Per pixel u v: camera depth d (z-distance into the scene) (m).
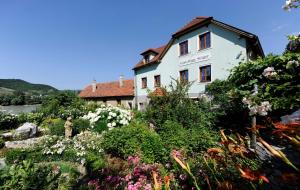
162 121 7.90
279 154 1.28
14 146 9.89
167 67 18.27
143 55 21.47
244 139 1.95
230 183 1.68
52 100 20.75
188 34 16.12
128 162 5.57
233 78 6.81
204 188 2.78
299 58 4.87
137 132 7.11
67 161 7.75
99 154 7.43
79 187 4.87
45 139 9.79
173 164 4.57
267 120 1.63
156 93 8.90
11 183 2.17
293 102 4.46
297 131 1.23
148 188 3.84
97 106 20.70
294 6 4.35
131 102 23.95
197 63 15.32
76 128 12.09
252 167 1.87
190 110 7.67
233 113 7.03
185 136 6.10
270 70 4.92
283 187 1.64
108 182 4.70
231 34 12.91
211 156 1.93
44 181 2.39
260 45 13.42
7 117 14.05
